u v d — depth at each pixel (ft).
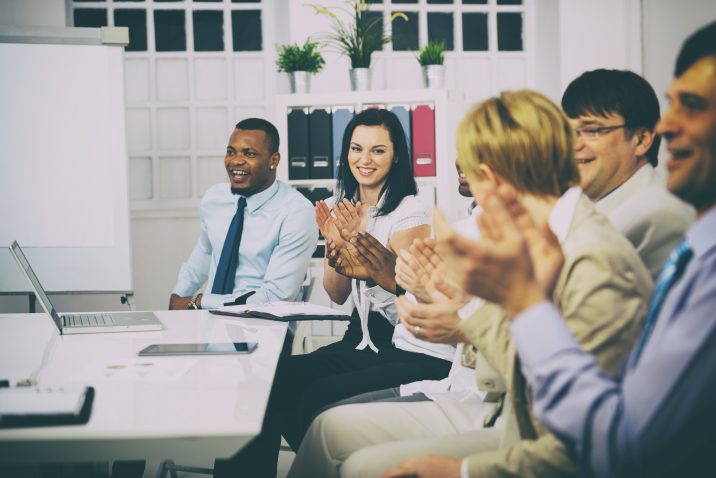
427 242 5.35
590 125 5.54
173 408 3.74
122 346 5.66
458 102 12.60
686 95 2.88
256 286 9.64
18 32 10.90
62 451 3.37
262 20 14.46
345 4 13.83
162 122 14.24
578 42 13.89
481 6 14.80
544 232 2.78
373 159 7.93
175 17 14.38
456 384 5.56
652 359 2.70
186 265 10.38
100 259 10.99
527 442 3.44
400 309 4.81
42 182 10.93
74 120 10.98
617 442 2.71
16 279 10.87
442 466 3.58
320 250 12.40
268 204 9.76
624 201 5.60
